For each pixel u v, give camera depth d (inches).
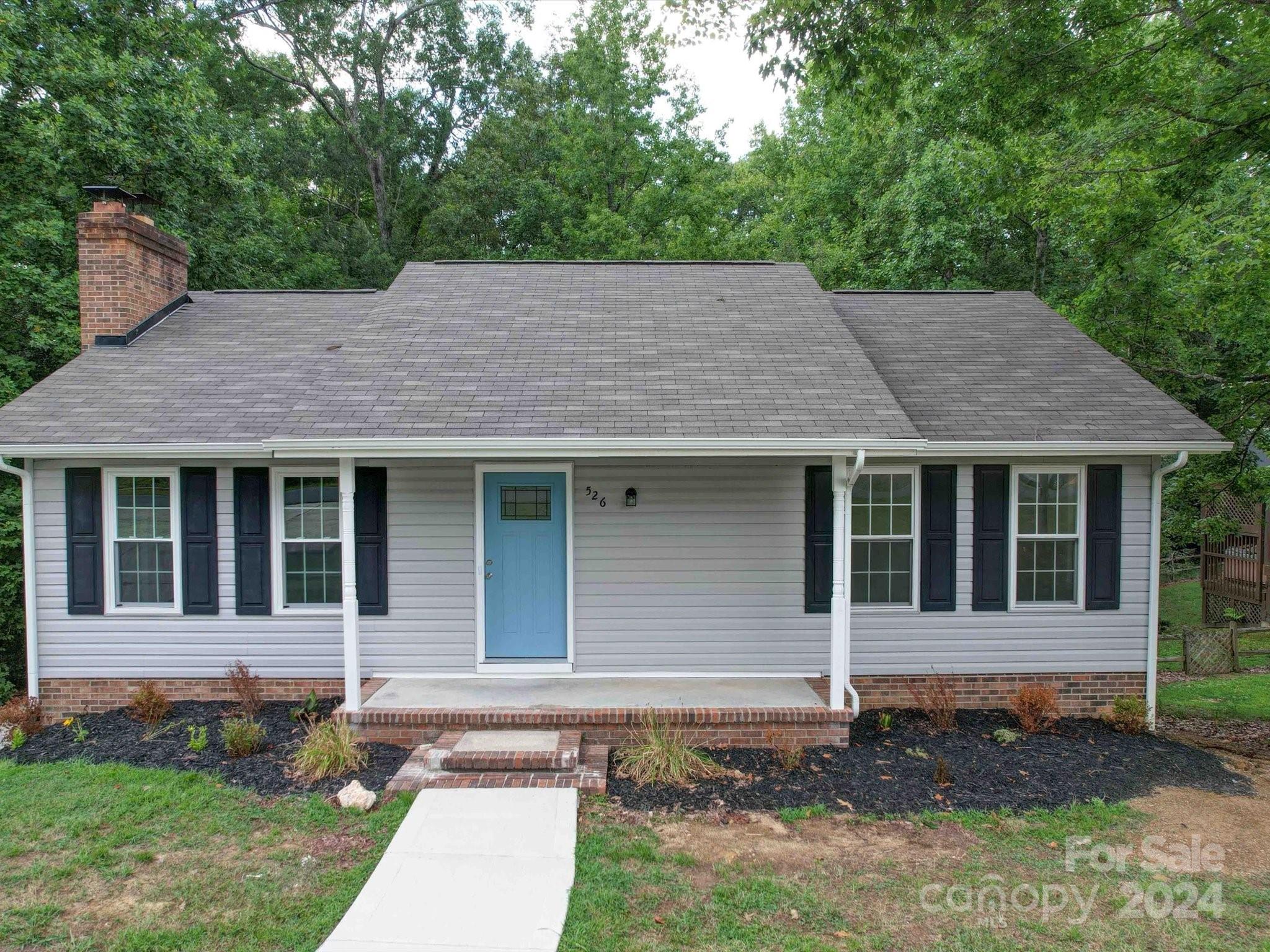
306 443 271.7
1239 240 409.4
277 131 1034.1
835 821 236.1
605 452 276.2
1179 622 652.1
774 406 302.5
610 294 411.2
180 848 213.5
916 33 367.6
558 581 338.0
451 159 1230.3
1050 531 346.6
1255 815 249.3
